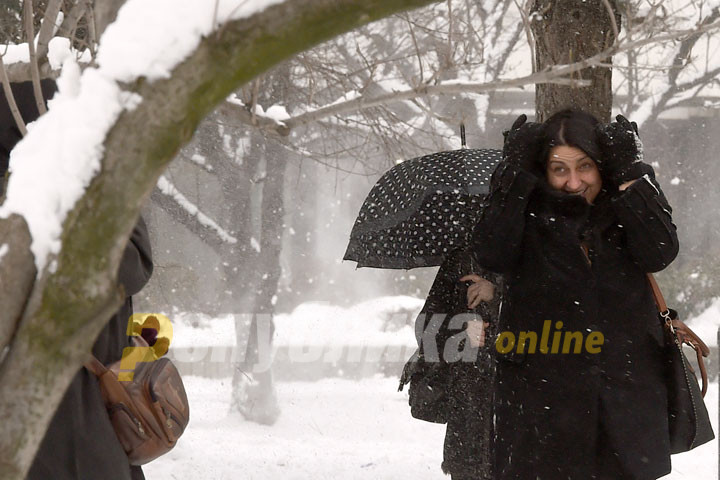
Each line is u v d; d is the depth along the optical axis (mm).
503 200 5930
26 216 2457
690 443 6008
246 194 18672
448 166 7309
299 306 22672
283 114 6723
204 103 2430
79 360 2498
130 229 2471
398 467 10484
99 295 2453
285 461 10969
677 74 24484
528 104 23766
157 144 2410
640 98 25297
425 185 7152
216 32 2373
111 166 2395
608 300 5863
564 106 8758
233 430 15250
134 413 4875
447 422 7039
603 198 6078
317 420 15664
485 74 21578
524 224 5938
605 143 5930
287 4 2355
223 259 18453
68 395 4688
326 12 2361
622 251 5934
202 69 2387
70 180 2414
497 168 6109
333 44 15547
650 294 6004
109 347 5027
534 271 5973
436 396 6961
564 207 5918
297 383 19234
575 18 8664
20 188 2490
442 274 7098
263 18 2361
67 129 2424
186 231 19641
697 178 28922
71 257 2420
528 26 6039
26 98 5230
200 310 19062
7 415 2469
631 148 5879
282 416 16359
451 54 6254
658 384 5910
